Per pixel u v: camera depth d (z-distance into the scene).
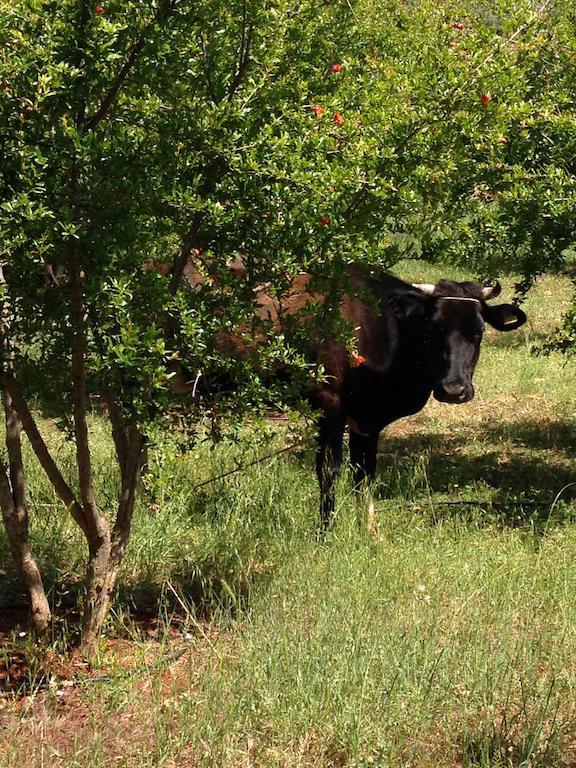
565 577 6.12
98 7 4.56
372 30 6.78
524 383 11.98
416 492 8.16
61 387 5.18
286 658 4.97
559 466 9.18
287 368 5.65
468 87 5.36
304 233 5.14
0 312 4.92
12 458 5.36
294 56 5.49
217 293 5.27
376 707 4.62
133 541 6.54
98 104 5.09
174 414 5.18
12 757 4.35
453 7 6.91
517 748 4.43
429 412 11.20
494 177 7.29
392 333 7.25
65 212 4.53
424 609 5.64
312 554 6.48
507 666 4.96
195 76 5.11
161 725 4.55
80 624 5.61
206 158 5.14
